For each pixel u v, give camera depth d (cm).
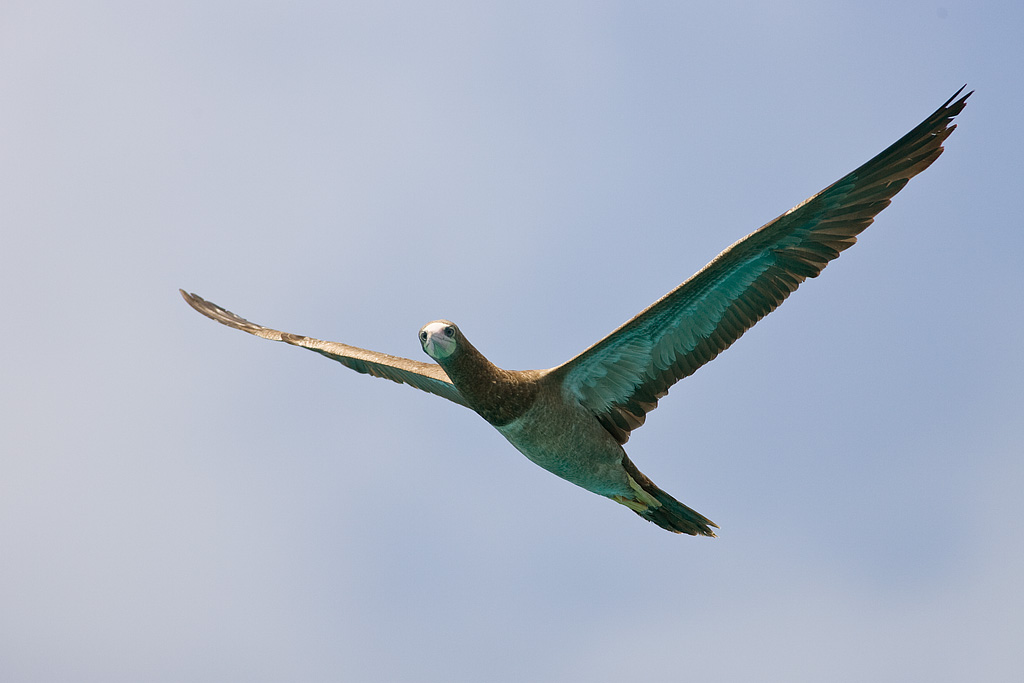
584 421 1537
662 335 1515
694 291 1470
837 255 1438
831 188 1388
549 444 1530
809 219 1419
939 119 1387
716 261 1425
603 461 1555
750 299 1493
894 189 1412
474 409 1520
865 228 1422
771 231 1412
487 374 1477
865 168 1390
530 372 1527
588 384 1545
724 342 1514
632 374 1542
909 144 1399
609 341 1501
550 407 1511
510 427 1514
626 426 1575
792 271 1467
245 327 2033
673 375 1540
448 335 1439
